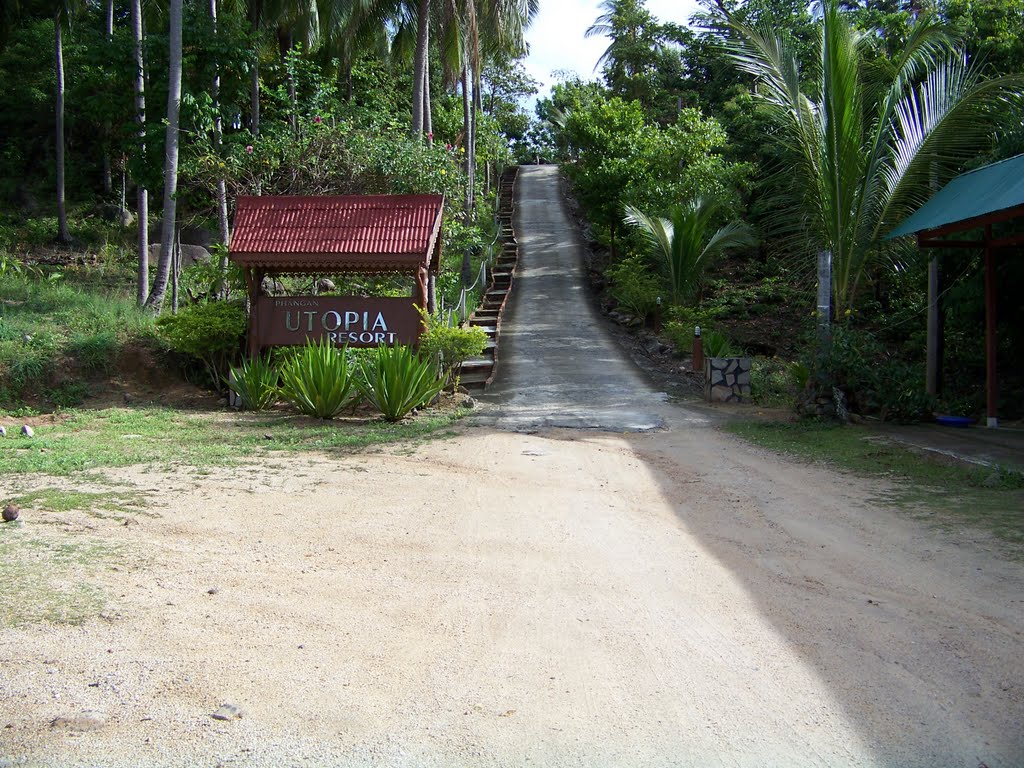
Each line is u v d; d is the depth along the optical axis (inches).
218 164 654.5
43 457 343.9
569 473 347.6
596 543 245.0
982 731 135.1
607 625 180.1
